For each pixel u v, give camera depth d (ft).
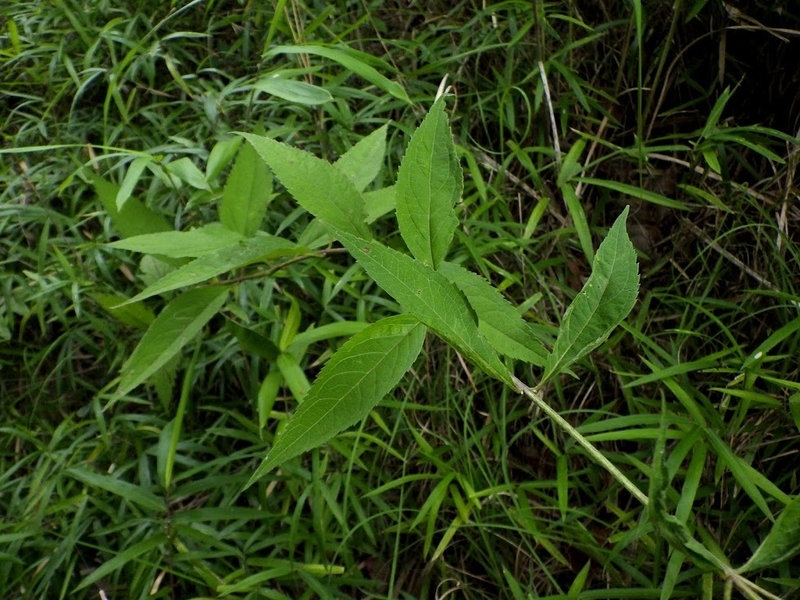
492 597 2.22
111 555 2.33
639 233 2.70
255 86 2.09
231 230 1.79
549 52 2.82
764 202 2.50
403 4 3.13
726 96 2.31
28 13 3.35
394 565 2.03
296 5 2.66
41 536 2.26
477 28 2.94
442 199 1.30
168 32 3.16
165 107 3.07
